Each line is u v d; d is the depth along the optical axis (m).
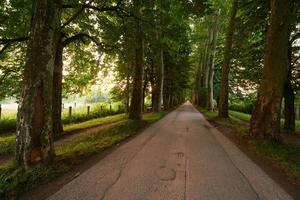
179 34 11.17
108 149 7.79
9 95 15.99
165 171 5.47
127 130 11.81
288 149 7.92
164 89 37.19
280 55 9.21
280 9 9.16
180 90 43.91
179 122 17.22
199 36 32.88
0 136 12.87
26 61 5.31
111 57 16.45
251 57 16.20
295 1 11.27
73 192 4.23
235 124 15.46
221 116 19.14
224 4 21.44
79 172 5.32
